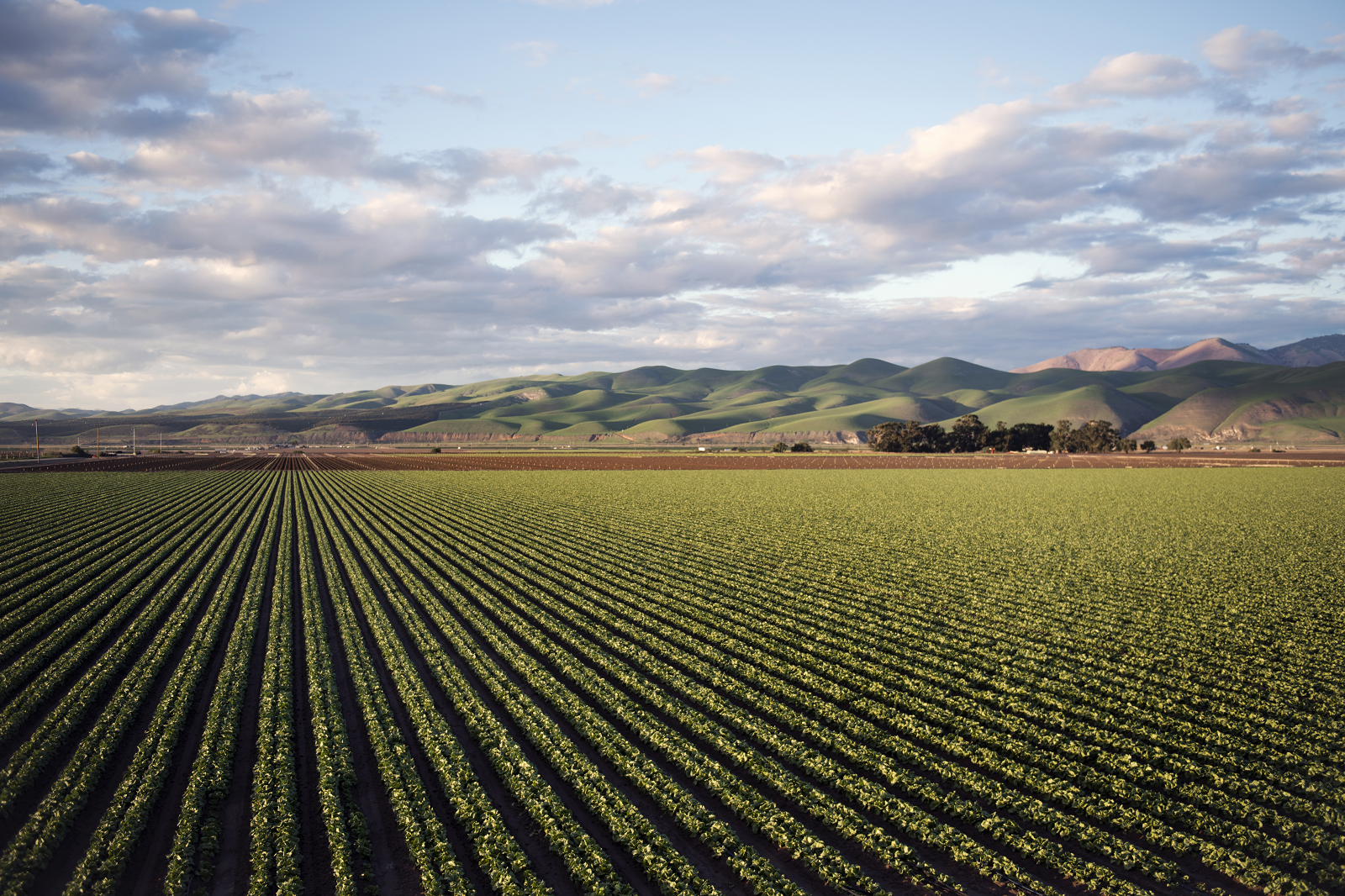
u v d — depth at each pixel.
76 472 114.44
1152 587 33.06
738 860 12.82
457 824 14.41
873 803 14.58
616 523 55.66
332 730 17.72
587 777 15.62
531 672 21.48
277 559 39.25
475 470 126.12
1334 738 17.47
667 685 21.38
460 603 29.80
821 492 82.12
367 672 21.62
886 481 98.00
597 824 14.45
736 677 22.17
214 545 44.19
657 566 38.25
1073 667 22.52
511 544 45.66
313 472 120.88
